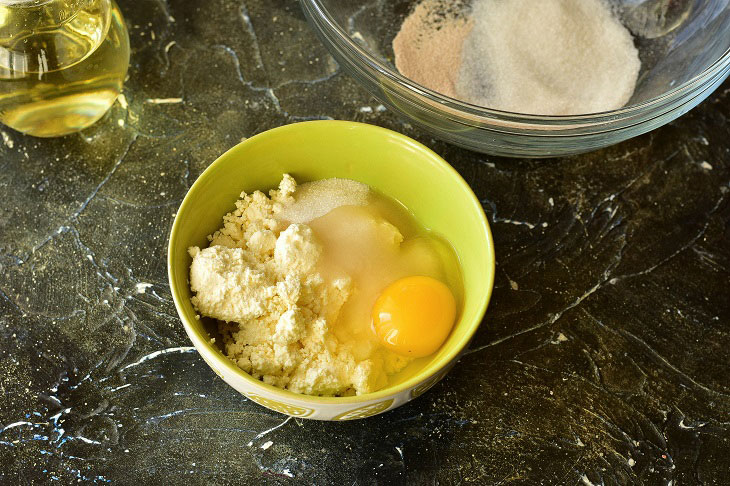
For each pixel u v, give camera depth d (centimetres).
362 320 49
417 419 51
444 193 51
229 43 61
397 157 51
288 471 49
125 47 55
